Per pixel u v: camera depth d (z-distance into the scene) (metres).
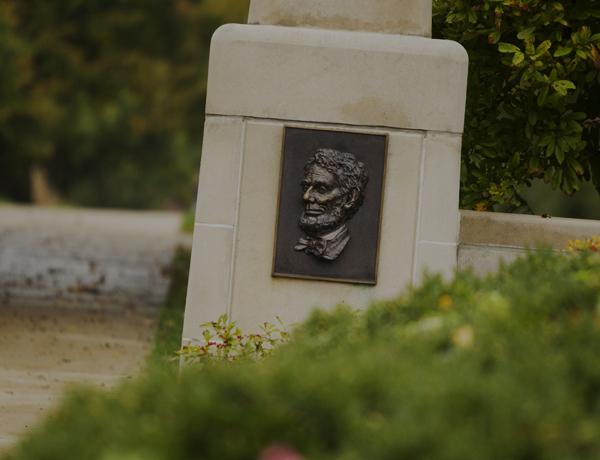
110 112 97.81
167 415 7.87
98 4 97.19
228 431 7.53
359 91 15.71
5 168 98.94
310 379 7.93
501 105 18.88
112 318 26.31
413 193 15.75
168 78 99.88
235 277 15.79
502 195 18.28
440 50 15.73
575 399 7.69
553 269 11.13
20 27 94.75
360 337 9.88
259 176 15.76
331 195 15.56
